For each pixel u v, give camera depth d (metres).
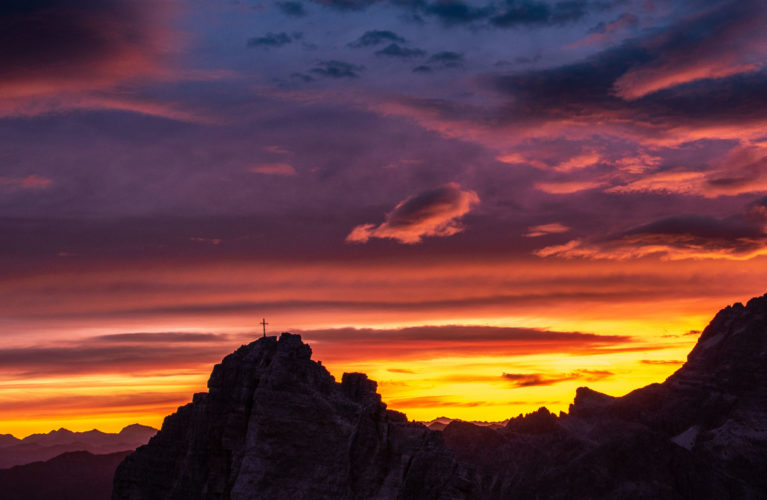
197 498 187.88
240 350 199.75
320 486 182.38
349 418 189.38
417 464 187.38
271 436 185.00
